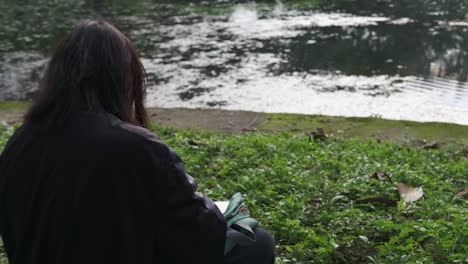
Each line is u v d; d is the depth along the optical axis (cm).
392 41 1274
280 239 397
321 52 1204
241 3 1723
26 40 1345
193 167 557
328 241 380
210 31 1392
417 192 484
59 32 1416
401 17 1493
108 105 192
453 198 485
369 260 365
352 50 1210
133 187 180
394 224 405
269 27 1419
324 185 497
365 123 784
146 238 182
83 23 198
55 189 181
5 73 1117
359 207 461
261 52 1211
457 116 870
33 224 186
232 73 1085
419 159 607
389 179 511
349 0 1708
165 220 183
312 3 1686
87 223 179
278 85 1019
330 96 964
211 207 191
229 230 215
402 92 973
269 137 692
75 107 187
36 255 184
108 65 190
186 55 1196
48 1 1794
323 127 777
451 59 1142
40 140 187
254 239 215
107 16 1574
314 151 623
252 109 920
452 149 686
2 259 370
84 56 189
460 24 1405
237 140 664
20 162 188
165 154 184
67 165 181
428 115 876
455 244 375
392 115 880
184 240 186
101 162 179
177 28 1427
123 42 197
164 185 182
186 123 808
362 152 631
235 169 554
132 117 198
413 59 1146
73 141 182
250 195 471
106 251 181
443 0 1670
